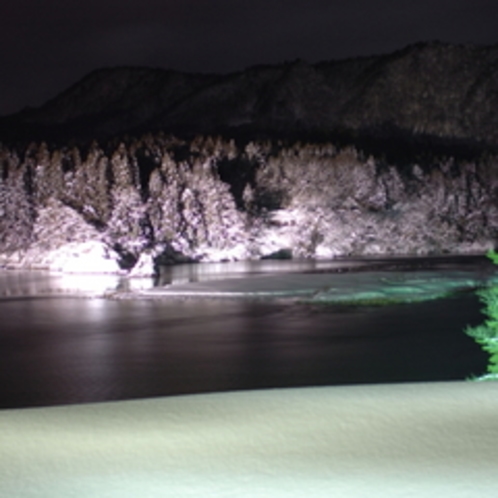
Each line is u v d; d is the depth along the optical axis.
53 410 10.54
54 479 7.30
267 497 6.73
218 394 11.52
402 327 41.72
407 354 32.75
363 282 66.31
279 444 8.43
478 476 7.18
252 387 26.45
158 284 78.38
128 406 10.76
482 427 8.93
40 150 128.88
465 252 145.00
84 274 97.25
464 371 28.66
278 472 7.43
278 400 10.77
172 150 163.25
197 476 7.35
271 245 136.62
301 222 143.88
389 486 6.94
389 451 8.05
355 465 7.60
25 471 7.56
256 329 42.16
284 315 48.53
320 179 151.88
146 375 29.06
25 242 121.38
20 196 124.38
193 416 9.94
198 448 8.34
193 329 42.78
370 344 35.84
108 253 107.88
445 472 7.31
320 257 134.62
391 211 150.00
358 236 143.25
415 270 89.12
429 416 9.50
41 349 36.31
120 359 32.91
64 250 110.50
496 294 16.91
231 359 32.31
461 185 157.25
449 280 66.94
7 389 26.89
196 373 29.25
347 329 41.28
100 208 123.00
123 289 71.88
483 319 44.44
